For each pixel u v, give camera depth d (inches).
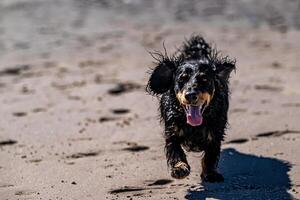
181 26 797.9
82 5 962.7
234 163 294.0
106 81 508.7
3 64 614.9
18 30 804.6
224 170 285.9
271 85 464.1
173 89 280.8
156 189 266.4
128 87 481.7
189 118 260.5
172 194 258.5
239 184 267.6
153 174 283.4
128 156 312.5
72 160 311.9
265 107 394.0
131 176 282.2
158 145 328.5
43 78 539.2
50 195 263.9
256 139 329.4
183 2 949.8
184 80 270.2
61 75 549.6
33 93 479.2
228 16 844.0
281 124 351.3
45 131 367.6
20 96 470.0
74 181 279.4
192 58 318.0
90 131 362.6
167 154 275.7
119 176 283.0
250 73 516.4
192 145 279.3
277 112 378.6
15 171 297.7
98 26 818.8
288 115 369.7
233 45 668.1
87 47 693.3
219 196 252.7
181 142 279.7
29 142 347.6
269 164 290.2
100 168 295.9
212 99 274.5
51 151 328.5
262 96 426.3
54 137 354.3
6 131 371.2
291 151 306.0
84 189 269.0
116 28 804.0
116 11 912.3
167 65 287.3
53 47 699.4
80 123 382.3
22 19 874.1
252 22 804.0
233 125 352.8
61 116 401.7
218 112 276.8
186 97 259.4
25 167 303.3
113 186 270.8
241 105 401.7
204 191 260.1
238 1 936.3
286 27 765.3
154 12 895.7
